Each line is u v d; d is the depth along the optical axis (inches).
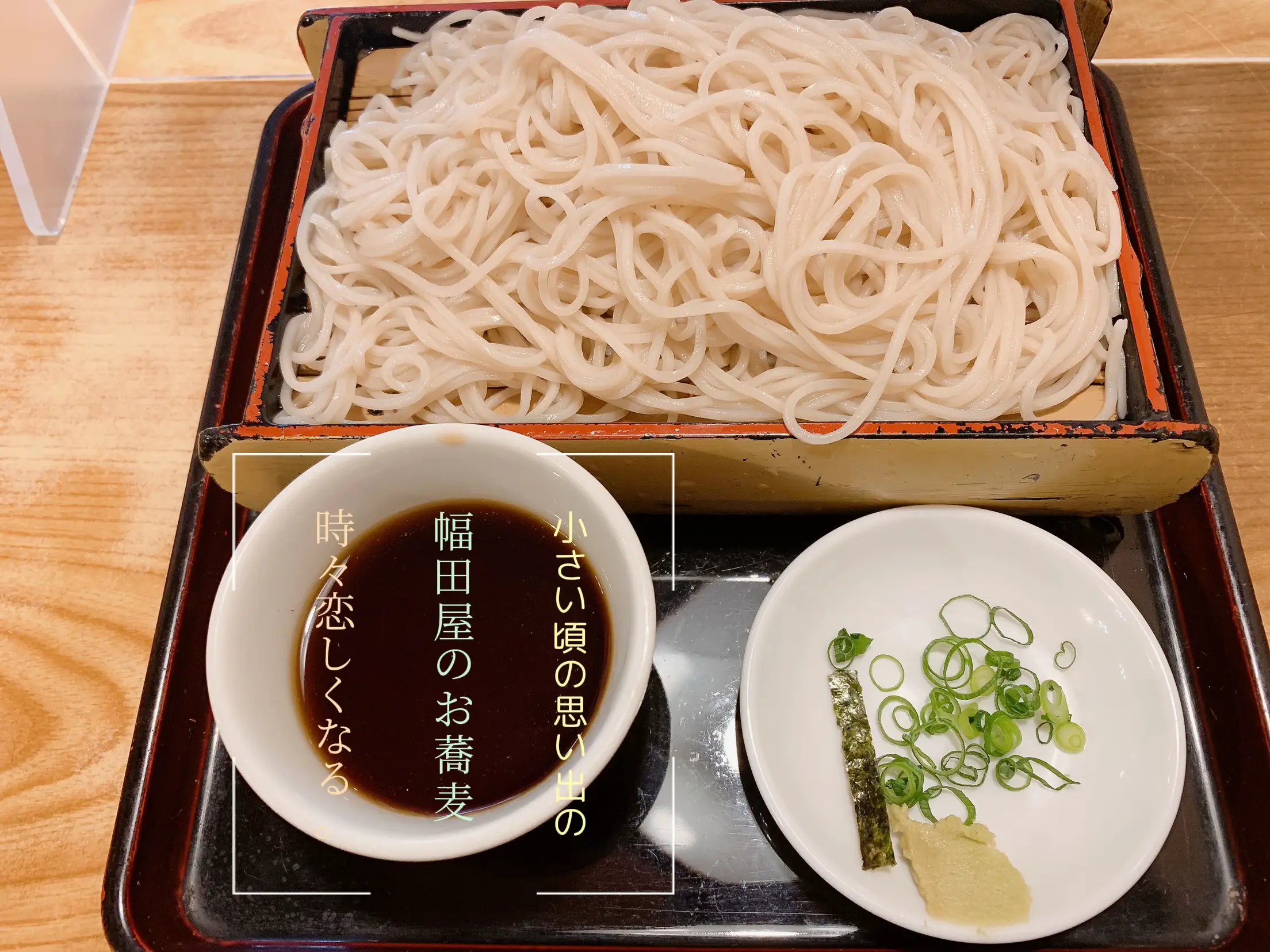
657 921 8.1
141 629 9.7
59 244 12.2
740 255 9.9
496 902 8.2
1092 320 9.4
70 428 10.9
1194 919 8.1
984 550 9.3
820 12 10.9
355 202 9.9
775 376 9.5
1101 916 8.1
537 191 9.4
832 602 9.3
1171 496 9.2
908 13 10.7
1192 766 8.8
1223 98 12.8
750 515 10.1
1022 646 9.2
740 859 8.3
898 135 9.8
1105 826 8.2
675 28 9.9
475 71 10.3
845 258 9.4
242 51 13.7
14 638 9.7
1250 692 8.7
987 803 8.5
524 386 9.8
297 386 9.6
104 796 8.9
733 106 9.6
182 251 12.1
